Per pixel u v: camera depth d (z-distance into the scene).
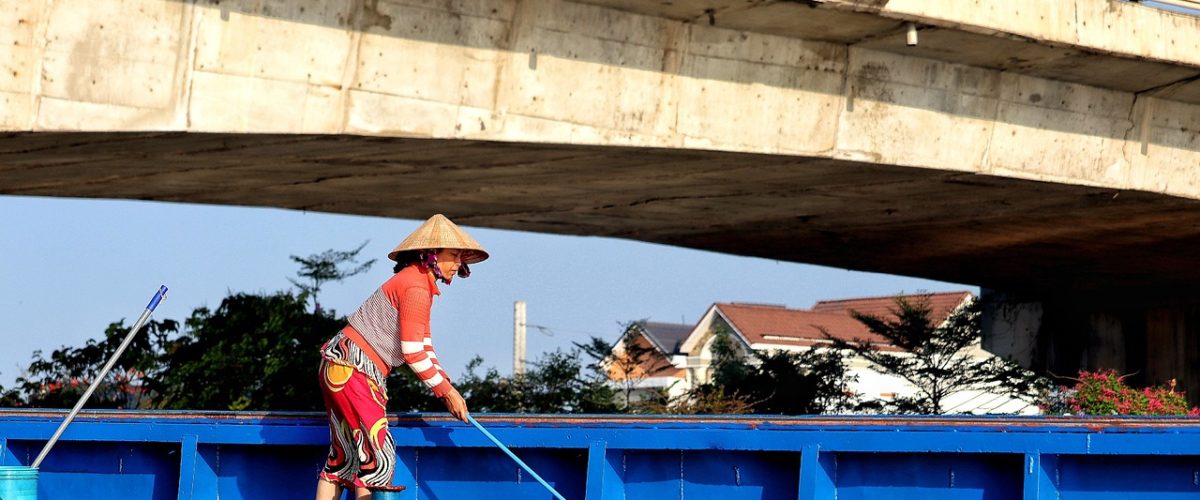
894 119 12.64
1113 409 16.95
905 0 11.21
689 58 11.45
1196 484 5.29
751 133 11.86
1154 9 12.87
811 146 12.20
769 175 13.34
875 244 20.20
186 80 9.38
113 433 6.59
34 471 6.15
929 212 16.41
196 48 9.38
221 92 9.52
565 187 14.34
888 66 12.48
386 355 5.98
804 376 22.70
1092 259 21.08
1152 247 19.39
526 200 15.50
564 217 17.33
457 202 15.68
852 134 12.42
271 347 16.12
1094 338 25.20
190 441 6.45
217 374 15.77
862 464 5.75
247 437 6.39
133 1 9.13
